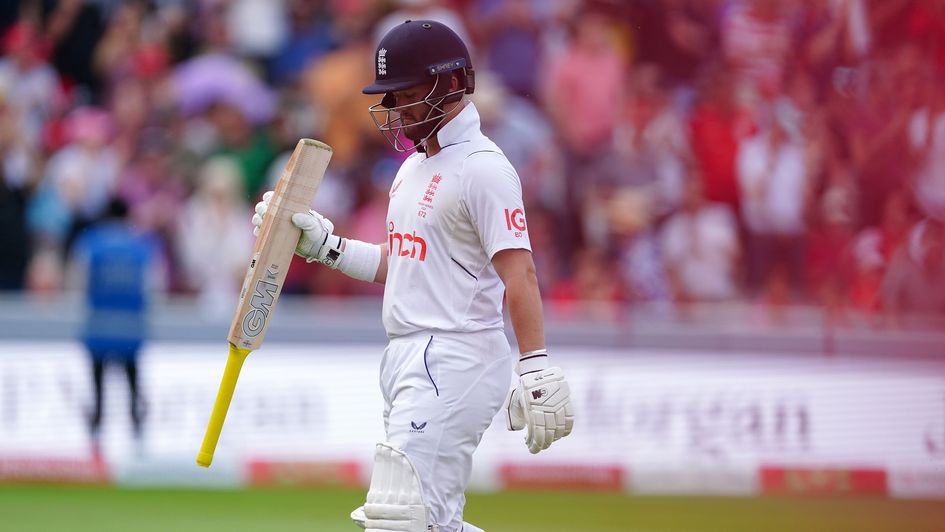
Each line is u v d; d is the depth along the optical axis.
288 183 13.05
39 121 36.78
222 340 28.44
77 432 27.70
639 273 35.56
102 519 22.56
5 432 27.36
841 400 29.28
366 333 28.83
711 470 28.81
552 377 12.28
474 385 12.70
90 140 35.78
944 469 29.20
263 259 12.98
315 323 28.48
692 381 29.05
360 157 36.62
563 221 36.59
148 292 28.30
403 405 12.65
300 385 28.27
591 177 36.81
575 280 35.25
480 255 12.76
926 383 29.47
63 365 27.75
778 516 24.62
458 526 13.00
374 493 12.56
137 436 27.89
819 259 36.53
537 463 28.31
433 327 12.70
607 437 28.64
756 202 36.69
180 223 35.25
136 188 35.66
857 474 29.05
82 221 35.41
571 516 24.16
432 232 12.73
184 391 28.09
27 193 35.69
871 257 36.38
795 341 29.34
